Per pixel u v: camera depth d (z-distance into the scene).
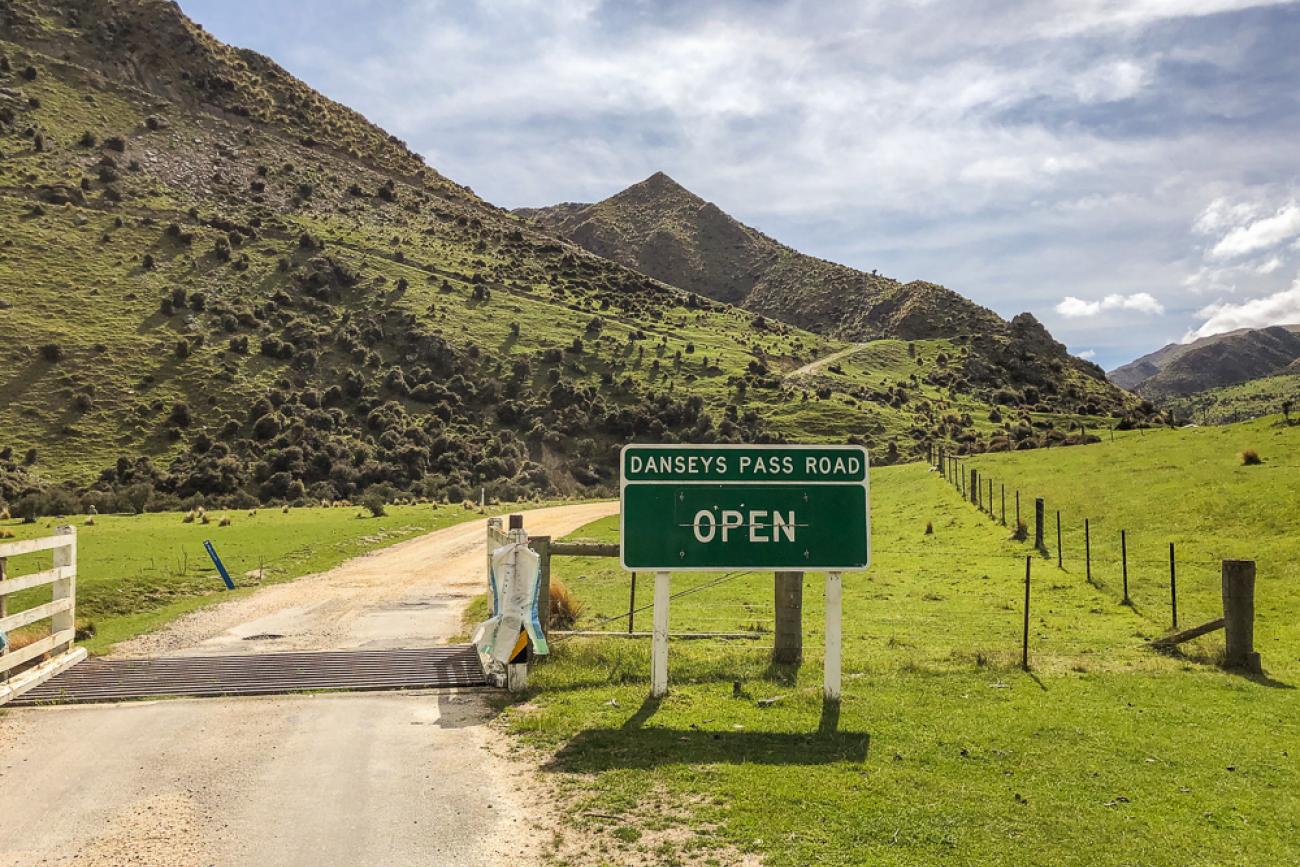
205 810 7.80
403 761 9.07
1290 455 33.47
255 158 158.50
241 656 14.22
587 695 11.47
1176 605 19.12
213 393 84.38
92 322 92.12
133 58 170.38
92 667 13.59
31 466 69.44
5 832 7.34
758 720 10.25
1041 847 6.84
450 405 92.94
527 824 7.39
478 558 33.59
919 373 142.75
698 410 99.81
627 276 170.12
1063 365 158.38
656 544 11.35
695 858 6.69
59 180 122.31
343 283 116.69
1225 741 9.49
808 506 11.31
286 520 47.03
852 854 6.71
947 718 10.34
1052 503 33.66
